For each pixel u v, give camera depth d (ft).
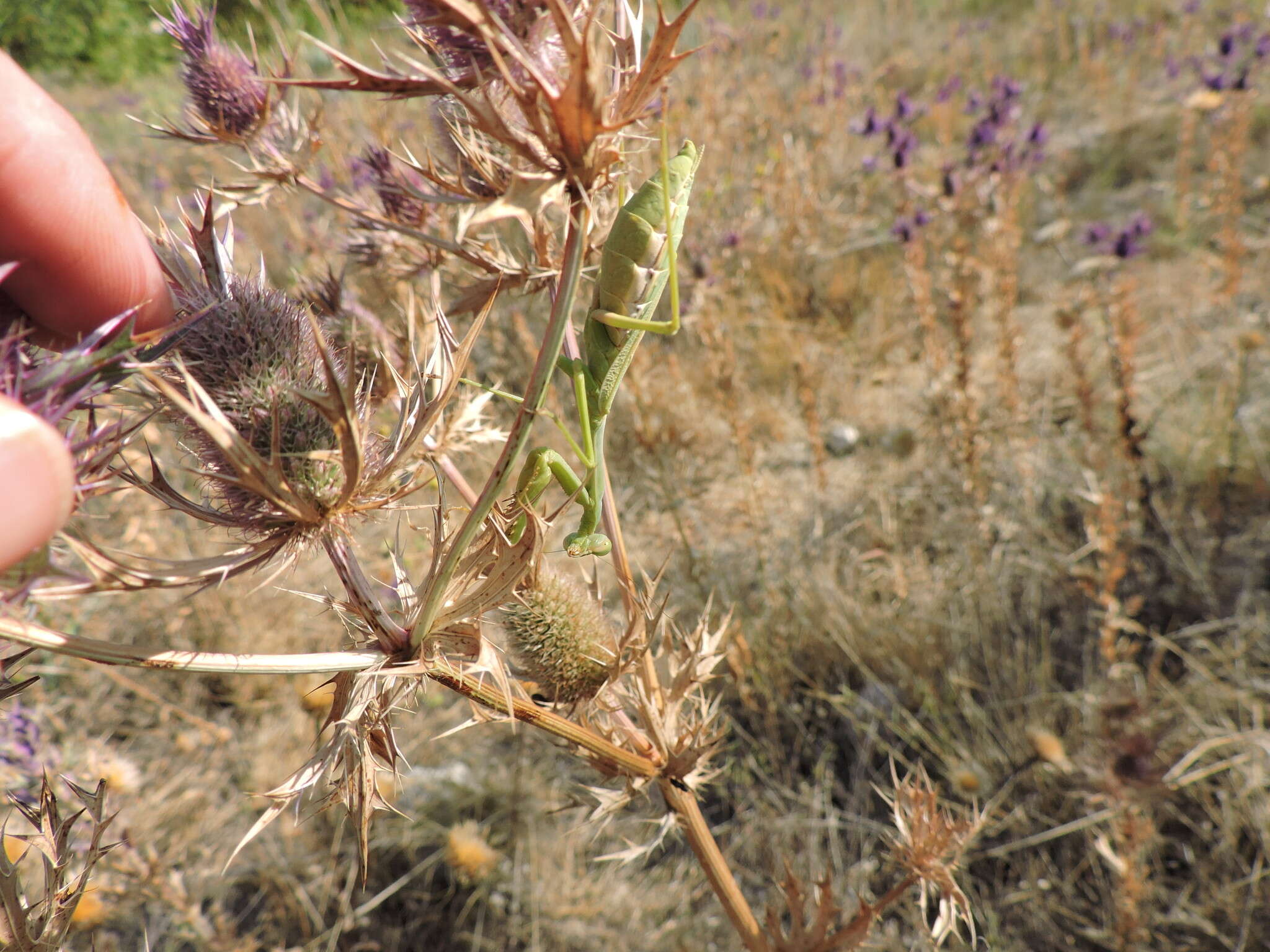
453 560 0.33
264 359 0.35
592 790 0.51
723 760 0.97
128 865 0.74
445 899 0.86
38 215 0.33
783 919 0.81
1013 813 0.83
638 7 0.34
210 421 0.30
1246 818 0.80
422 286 0.82
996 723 0.94
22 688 0.31
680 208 0.35
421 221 0.58
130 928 0.80
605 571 1.09
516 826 0.88
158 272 0.37
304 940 0.84
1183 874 0.83
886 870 0.78
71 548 0.30
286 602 1.05
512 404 1.22
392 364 0.51
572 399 1.26
